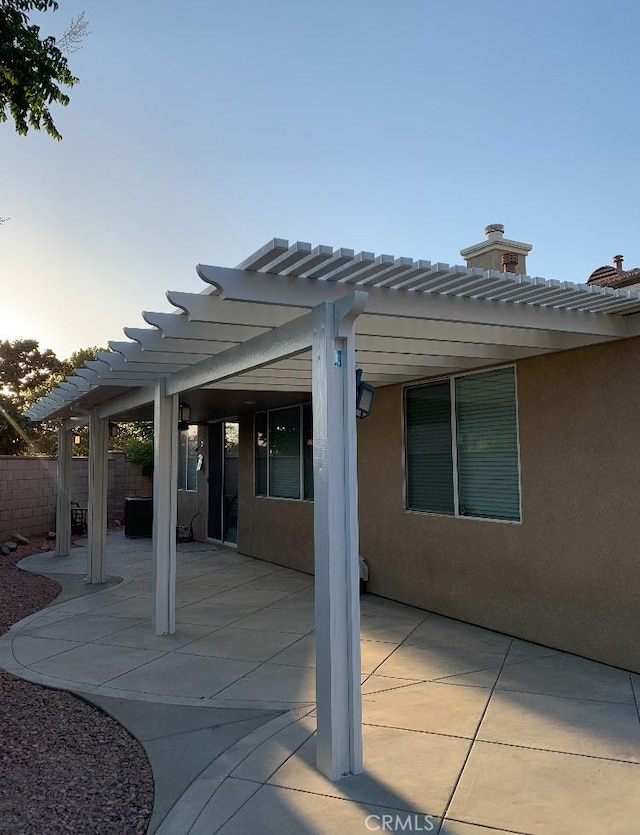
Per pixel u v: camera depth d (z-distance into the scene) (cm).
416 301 409
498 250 795
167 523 674
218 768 361
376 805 313
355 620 358
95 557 972
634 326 498
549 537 582
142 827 303
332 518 358
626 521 513
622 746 373
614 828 287
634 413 508
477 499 674
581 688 474
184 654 589
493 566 644
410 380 757
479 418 673
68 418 1226
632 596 507
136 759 378
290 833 291
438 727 409
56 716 449
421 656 564
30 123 719
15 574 1054
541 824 291
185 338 459
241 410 1177
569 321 475
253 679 515
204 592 881
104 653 596
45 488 1562
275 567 1086
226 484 1361
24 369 2808
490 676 507
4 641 646
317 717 357
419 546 747
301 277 371
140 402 768
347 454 365
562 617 569
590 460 544
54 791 338
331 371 365
